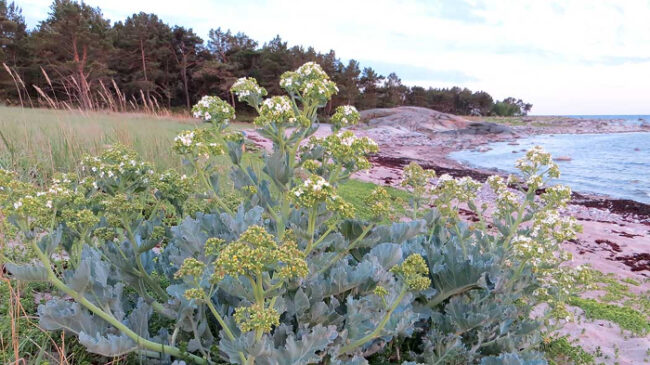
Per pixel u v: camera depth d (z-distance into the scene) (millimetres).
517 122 73812
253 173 3750
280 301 2732
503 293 3883
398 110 56562
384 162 23422
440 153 33156
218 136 3568
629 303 6270
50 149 7027
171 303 3016
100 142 8648
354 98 62344
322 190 2689
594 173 22797
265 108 3271
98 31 46656
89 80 35250
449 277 3715
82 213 2938
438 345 3428
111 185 3578
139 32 45656
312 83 3404
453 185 4500
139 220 3408
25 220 2473
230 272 2191
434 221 4711
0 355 2666
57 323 2635
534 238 4074
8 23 41094
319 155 3523
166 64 51219
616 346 4734
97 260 3049
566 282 3930
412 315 3211
